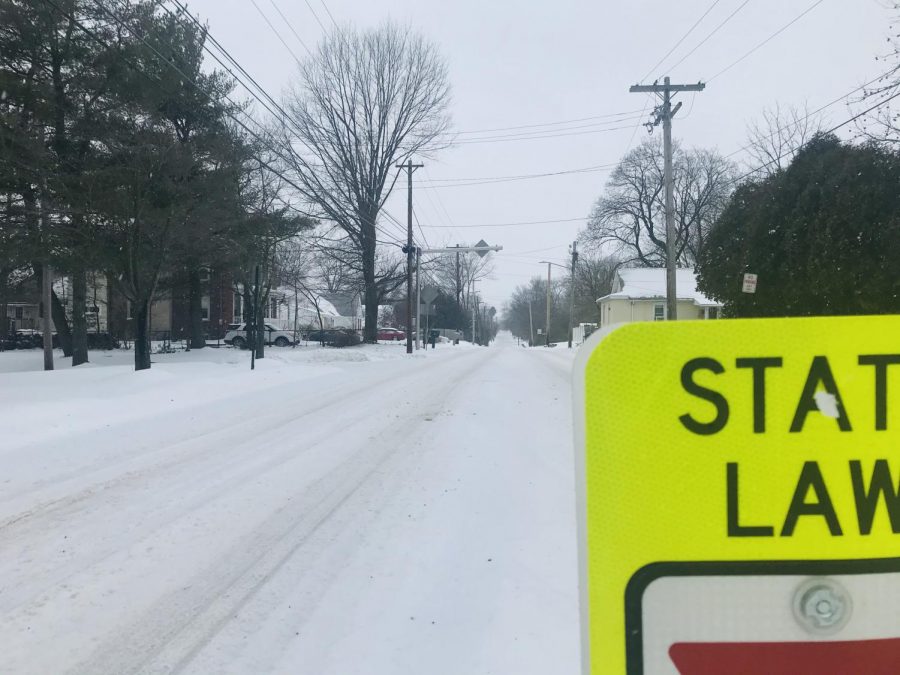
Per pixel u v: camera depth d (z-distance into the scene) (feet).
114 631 10.96
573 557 13.99
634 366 3.88
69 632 10.93
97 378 41.55
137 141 47.60
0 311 120.67
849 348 3.76
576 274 243.81
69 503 18.12
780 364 3.78
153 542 15.12
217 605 11.93
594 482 3.91
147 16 54.80
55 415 31.17
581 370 3.94
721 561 3.81
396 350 112.98
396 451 24.68
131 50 50.72
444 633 10.82
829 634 3.77
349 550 14.62
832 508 3.76
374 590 12.53
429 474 21.18
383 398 40.63
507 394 42.37
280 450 25.03
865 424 3.75
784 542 3.78
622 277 152.56
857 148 33.65
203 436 27.91
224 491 19.34
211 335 144.77
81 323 70.13
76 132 50.60
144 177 47.85
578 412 3.94
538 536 15.31
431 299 121.29
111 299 104.68
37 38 50.57
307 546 14.87
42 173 47.03
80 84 51.03
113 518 16.84
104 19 51.34
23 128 47.09
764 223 37.32
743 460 3.80
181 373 48.37
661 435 3.85
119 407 34.63
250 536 15.53
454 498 18.47
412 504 17.99
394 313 254.06
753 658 3.81
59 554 14.38
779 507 3.78
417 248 109.09
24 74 52.31
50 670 9.78
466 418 32.19
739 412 3.80
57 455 24.02
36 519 16.72
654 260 180.96
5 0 49.73
